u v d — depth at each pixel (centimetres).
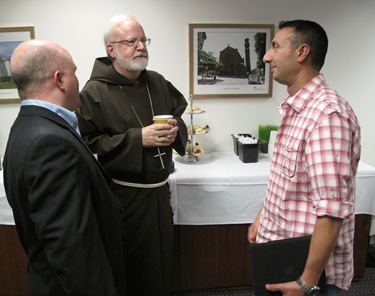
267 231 122
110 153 146
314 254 97
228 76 229
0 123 224
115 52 146
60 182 84
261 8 221
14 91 219
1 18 207
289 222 111
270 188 121
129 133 144
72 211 85
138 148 143
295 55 108
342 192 93
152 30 217
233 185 190
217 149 245
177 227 197
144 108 157
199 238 200
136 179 151
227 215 195
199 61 224
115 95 151
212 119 238
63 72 96
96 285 88
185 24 218
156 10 214
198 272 206
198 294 210
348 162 94
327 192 93
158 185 155
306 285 100
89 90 149
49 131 87
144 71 161
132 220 153
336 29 228
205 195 190
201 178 188
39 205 83
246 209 194
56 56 95
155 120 144
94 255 89
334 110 95
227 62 226
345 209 93
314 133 96
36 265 97
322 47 107
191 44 220
